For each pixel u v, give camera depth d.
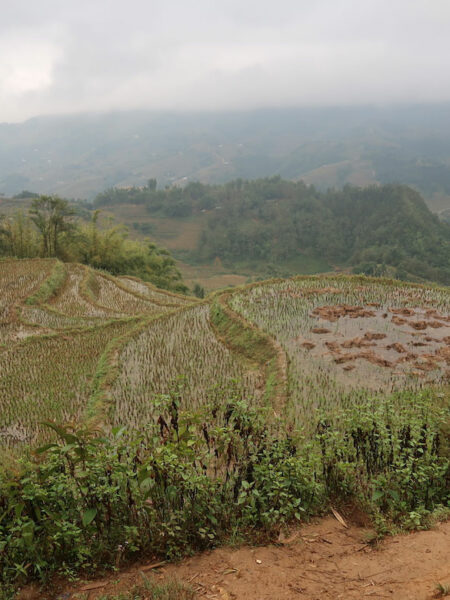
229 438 5.72
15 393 14.52
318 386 11.98
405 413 7.09
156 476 4.93
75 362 16.89
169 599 3.71
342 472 6.09
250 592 3.85
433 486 6.05
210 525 4.93
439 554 4.28
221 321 18.69
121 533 4.63
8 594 3.95
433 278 113.38
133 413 12.30
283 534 4.93
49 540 4.28
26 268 30.69
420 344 14.44
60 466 4.89
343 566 4.26
